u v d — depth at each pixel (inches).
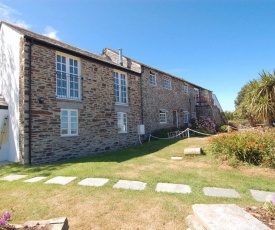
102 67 471.5
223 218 99.6
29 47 336.8
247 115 495.2
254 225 92.4
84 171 257.4
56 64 386.0
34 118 333.1
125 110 531.2
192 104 959.0
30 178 241.3
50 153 350.3
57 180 224.4
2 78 401.4
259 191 186.5
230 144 295.4
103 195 176.4
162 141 551.8
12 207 156.9
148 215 139.4
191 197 169.3
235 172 245.9
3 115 368.2
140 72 608.4
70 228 126.3
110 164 294.8
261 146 269.7
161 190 187.2
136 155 374.6
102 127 456.8
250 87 379.6
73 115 403.5
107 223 131.2
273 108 341.7
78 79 420.8
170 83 793.6
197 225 103.5
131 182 211.6
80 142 404.2
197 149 337.4
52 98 361.7
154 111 668.7
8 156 366.0
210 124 870.4
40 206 157.3
